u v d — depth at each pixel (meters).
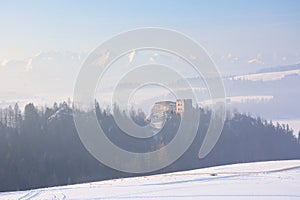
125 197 28.95
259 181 34.06
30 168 55.41
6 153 55.69
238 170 42.38
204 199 27.17
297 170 41.28
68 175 53.12
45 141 55.91
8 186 54.19
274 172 39.72
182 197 28.19
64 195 30.89
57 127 55.81
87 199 28.80
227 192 29.39
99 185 35.78
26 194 32.28
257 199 26.72
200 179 36.53
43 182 54.28
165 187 32.91
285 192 28.88
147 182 36.22
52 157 54.88
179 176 39.41
